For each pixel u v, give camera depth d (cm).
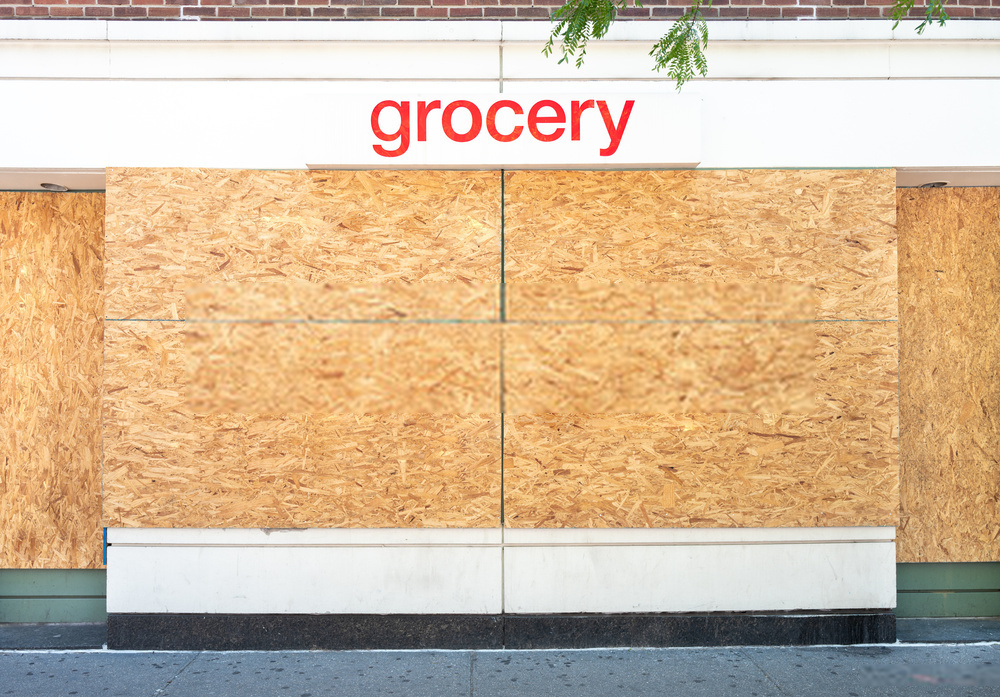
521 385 515
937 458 570
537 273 518
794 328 518
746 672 463
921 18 518
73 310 567
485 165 511
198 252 512
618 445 512
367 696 430
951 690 438
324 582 506
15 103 510
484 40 512
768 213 518
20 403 565
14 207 567
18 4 515
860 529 515
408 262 516
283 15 518
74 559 564
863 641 511
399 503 508
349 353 515
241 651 503
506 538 510
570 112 507
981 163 517
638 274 519
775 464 513
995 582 570
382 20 516
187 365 510
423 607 507
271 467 508
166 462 507
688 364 517
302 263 516
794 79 520
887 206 518
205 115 512
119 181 511
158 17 517
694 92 518
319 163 506
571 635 506
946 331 571
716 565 511
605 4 413
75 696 431
